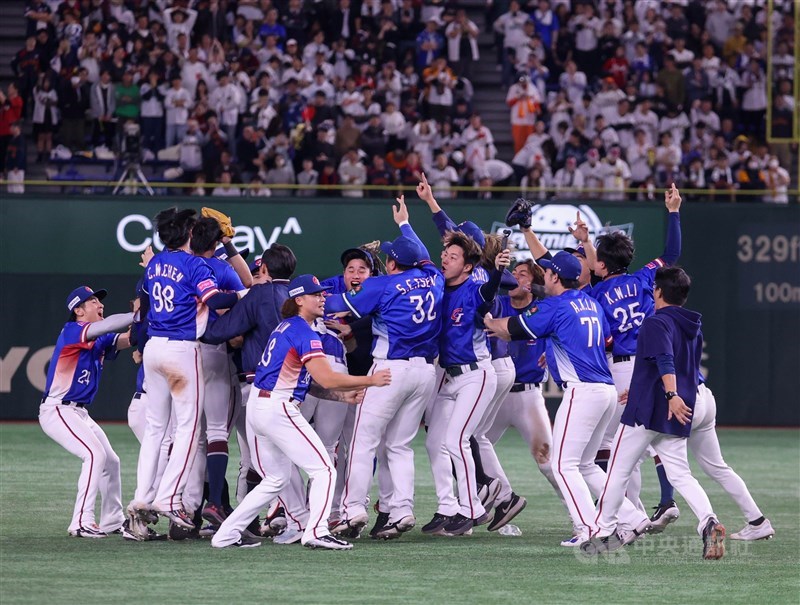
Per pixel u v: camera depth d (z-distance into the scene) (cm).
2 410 6912
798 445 6500
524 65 8375
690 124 8344
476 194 7494
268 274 3375
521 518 3972
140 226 7006
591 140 8062
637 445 3123
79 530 3362
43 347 6944
